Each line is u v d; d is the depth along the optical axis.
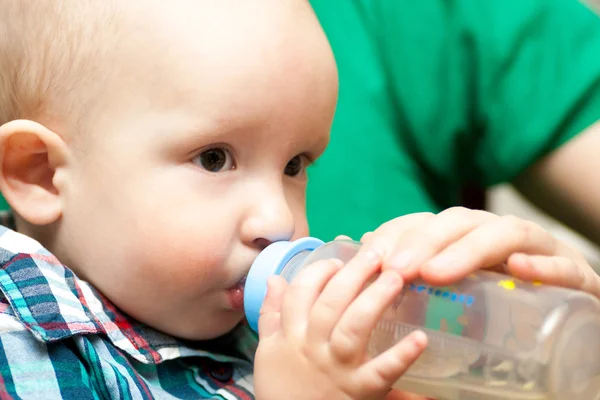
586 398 0.62
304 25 0.87
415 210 1.30
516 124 1.30
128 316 0.87
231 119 0.80
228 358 0.92
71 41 0.84
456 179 1.42
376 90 1.35
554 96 1.28
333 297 0.65
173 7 0.83
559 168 1.30
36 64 0.85
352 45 1.37
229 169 0.83
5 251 0.80
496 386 0.64
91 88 0.83
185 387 0.87
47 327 0.74
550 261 0.67
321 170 1.30
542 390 0.61
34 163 0.86
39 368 0.72
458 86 1.32
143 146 0.81
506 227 0.69
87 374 0.76
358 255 0.68
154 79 0.81
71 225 0.86
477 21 1.31
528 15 1.30
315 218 1.28
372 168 1.31
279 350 0.67
